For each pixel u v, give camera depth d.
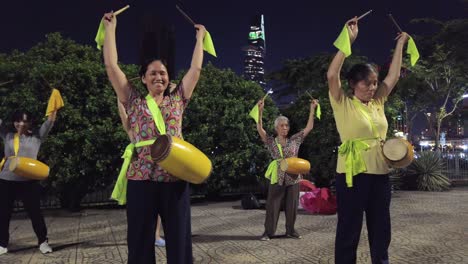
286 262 5.30
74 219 10.09
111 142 11.42
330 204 9.64
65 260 5.69
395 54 3.87
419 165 15.88
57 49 12.75
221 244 6.51
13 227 8.83
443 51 27.33
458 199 12.41
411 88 20.30
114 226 8.81
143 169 2.93
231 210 11.23
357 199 3.48
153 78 3.04
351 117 3.54
